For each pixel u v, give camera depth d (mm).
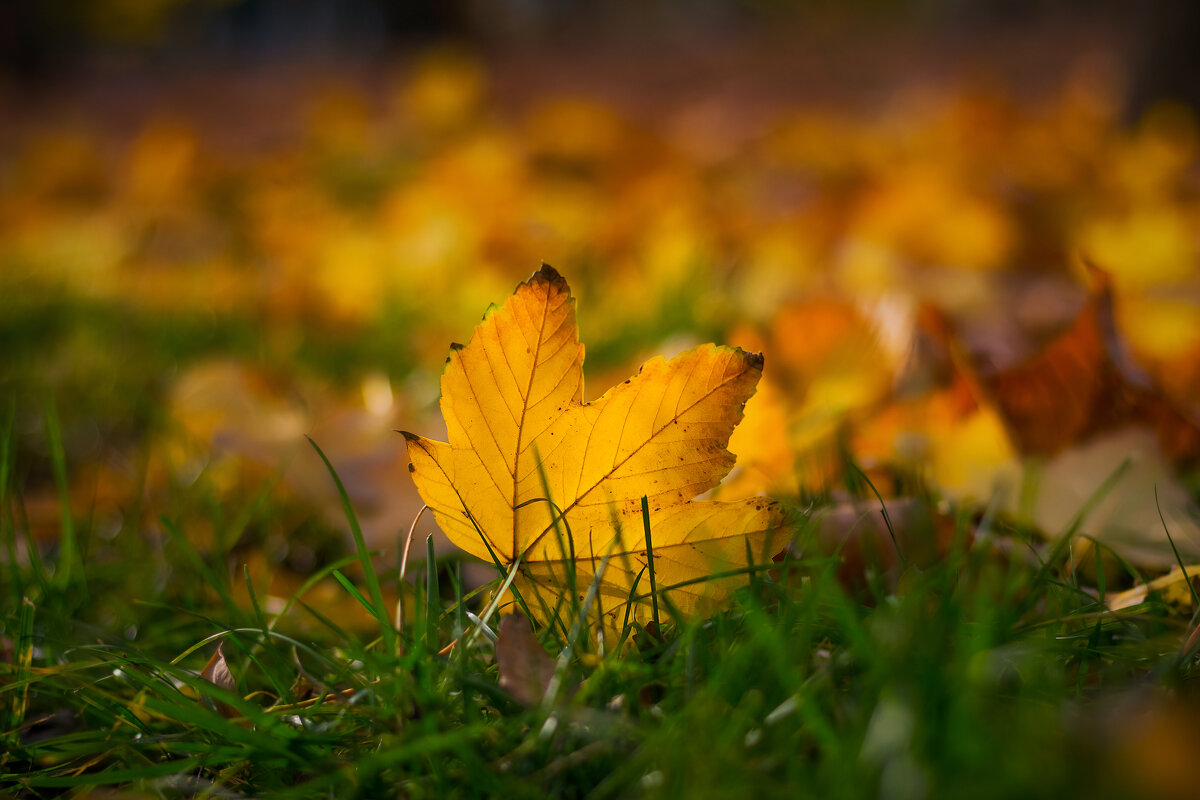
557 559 725
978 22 12336
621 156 2971
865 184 2197
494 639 709
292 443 938
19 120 7375
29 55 9906
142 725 715
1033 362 858
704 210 2389
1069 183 2504
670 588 705
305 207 2658
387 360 1338
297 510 935
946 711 636
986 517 768
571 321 701
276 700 746
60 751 716
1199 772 600
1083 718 642
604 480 715
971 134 2943
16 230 2752
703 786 628
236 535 882
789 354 987
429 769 673
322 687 742
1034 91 6629
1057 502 815
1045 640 683
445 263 1742
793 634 707
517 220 2055
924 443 884
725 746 637
